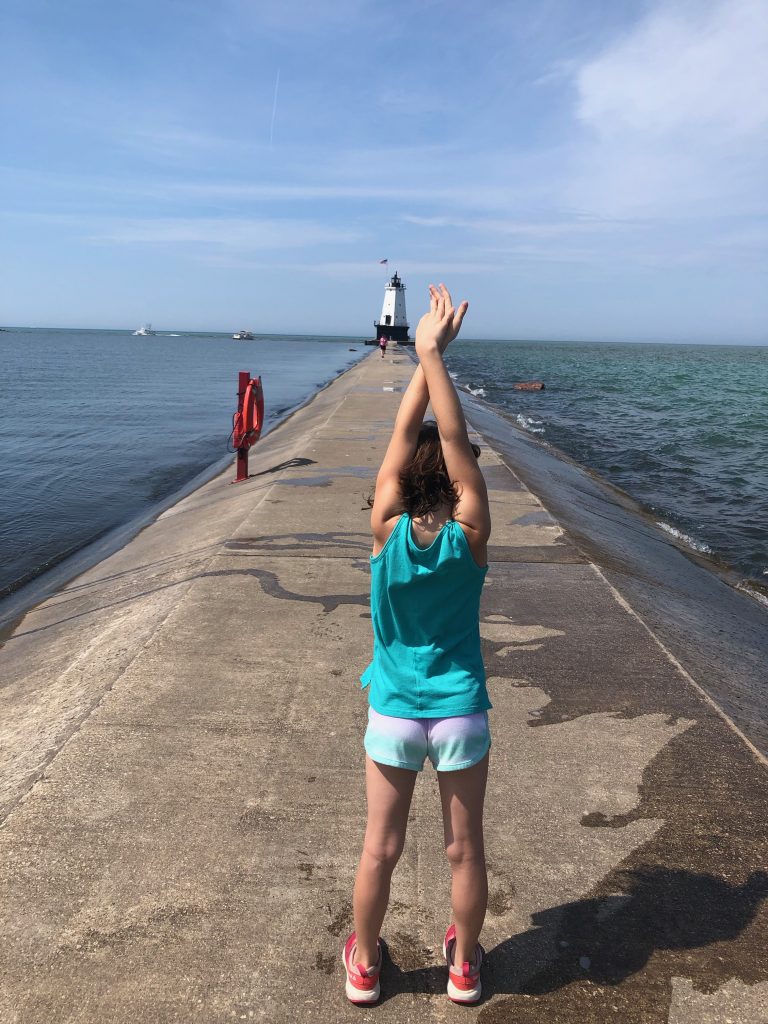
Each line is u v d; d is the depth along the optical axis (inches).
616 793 120.9
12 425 853.8
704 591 290.0
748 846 109.6
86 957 87.7
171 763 125.9
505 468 402.6
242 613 192.2
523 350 6230.3
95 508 459.2
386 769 76.0
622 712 146.5
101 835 107.9
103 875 100.2
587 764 128.6
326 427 547.5
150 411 1040.2
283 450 506.9
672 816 115.5
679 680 160.6
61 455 647.8
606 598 209.2
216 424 903.7
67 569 331.0
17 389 1391.5
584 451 714.2
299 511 298.7
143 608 210.2
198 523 334.6
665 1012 83.2
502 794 120.0
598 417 1029.8
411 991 84.9
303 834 109.2
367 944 81.0
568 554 249.6
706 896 99.9
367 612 194.2
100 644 189.6
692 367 3061.0
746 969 88.7
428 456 76.3
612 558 268.2
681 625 213.9
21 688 181.6
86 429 831.1
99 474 565.3
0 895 96.4
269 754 129.2
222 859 103.7
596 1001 84.3
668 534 411.5
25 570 338.6
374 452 446.3
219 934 91.4
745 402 1296.8
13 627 253.6
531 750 132.6
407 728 74.3
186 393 1373.0
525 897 99.0
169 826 110.2
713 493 526.6
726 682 173.9
